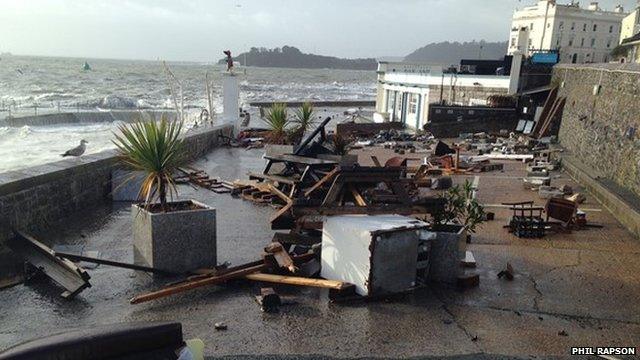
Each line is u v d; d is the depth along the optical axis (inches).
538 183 524.7
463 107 1042.7
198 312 206.2
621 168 493.0
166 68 1240.8
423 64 1465.3
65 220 332.2
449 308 220.5
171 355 115.0
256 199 414.3
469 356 179.2
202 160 631.2
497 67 1307.8
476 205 276.2
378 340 187.6
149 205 257.9
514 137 960.3
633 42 1699.1
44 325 189.5
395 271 226.4
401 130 1160.2
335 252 236.7
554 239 346.3
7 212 267.6
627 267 287.4
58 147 836.0
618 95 542.3
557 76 991.0
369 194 282.2
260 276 237.5
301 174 389.7
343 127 1071.0
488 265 285.0
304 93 3376.0
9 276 233.5
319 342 184.2
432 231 261.4
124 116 1293.1
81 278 213.5
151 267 238.8
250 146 752.3
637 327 210.1
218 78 4788.4
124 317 198.7
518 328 204.4
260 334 188.5
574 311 224.4
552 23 3395.7
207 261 255.0
